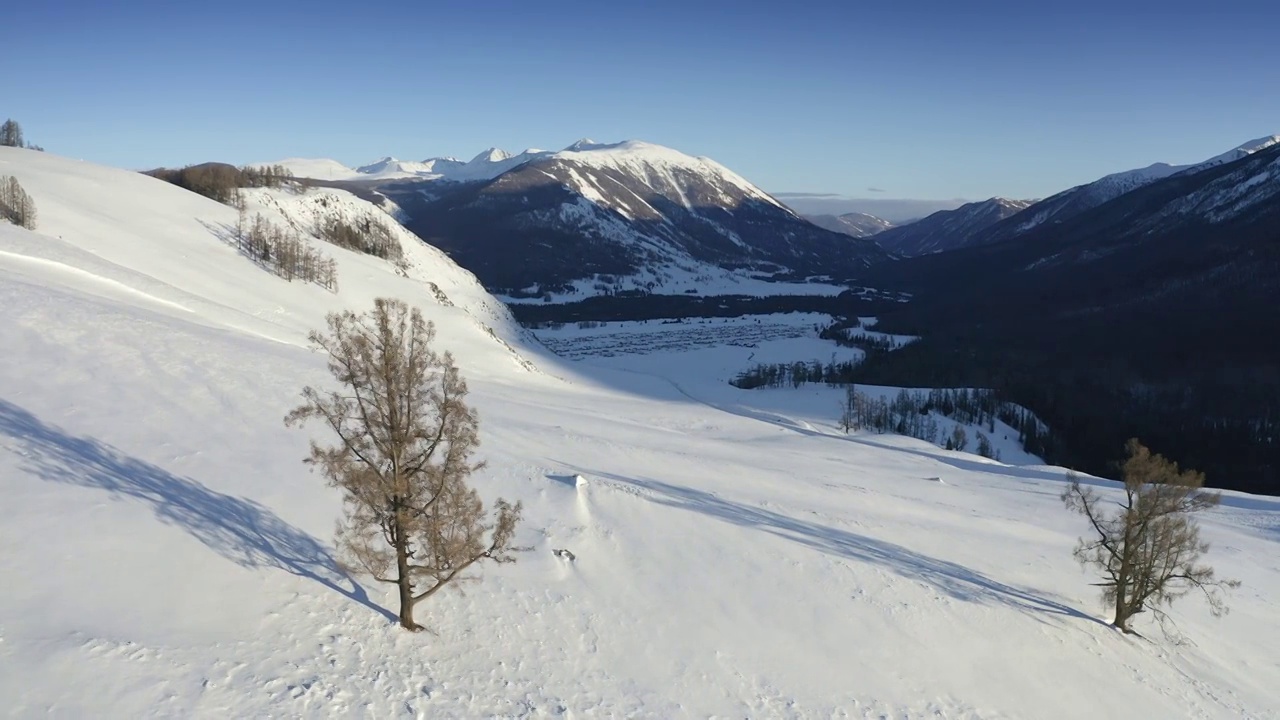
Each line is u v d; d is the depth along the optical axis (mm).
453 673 16094
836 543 29828
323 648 15344
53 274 40875
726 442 58531
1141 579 28328
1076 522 45031
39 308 30047
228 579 16531
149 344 30594
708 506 30922
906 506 41344
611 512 27031
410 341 16016
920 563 29875
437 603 18625
